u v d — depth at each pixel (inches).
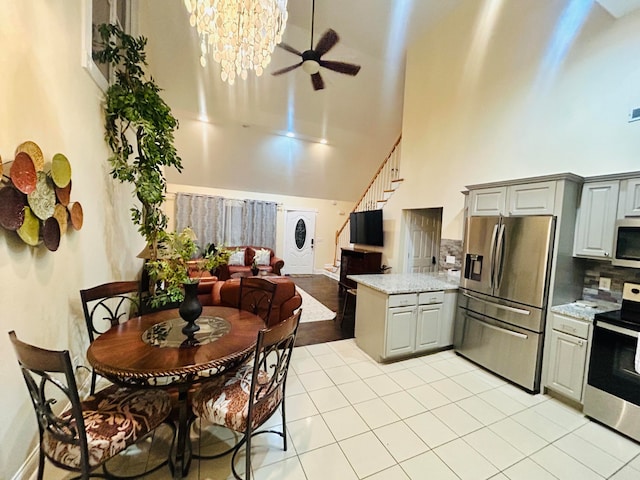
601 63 99.0
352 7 146.9
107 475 56.2
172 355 58.5
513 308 104.0
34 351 42.0
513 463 67.9
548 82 113.8
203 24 85.2
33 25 56.8
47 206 61.6
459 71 149.4
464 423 81.7
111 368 53.4
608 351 81.2
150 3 136.3
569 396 90.0
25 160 54.0
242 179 265.6
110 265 103.4
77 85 74.7
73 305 75.8
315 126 220.2
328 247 353.4
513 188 109.0
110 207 102.0
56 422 46.6
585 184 96.9
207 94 182.2
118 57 94.7
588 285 103.4
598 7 99.7
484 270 115.3
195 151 231.3
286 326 58.4
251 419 55.9
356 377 105.8
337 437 74.4
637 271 92.0
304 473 63.1
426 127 169.0
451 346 133.6
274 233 321.1
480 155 139.2
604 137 98.5
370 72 189.8
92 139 84.7
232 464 61.4
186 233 75.3
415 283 128.6
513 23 125.5
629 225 83.0
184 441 61.6
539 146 116.8
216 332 71.1
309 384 100.3
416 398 93.4
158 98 101.8
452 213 152.7
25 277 56.3
